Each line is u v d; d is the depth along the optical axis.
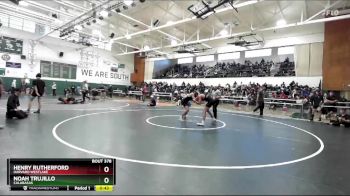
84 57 25.59
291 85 16.77
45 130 5.94
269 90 16.83
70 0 16.02
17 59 20.83
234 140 5.89
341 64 14.48
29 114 8.69
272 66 18.86
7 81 20.23
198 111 13.58
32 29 21.73
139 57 29.47
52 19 17.61
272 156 4.54
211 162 3.99
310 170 3.81
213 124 8.59
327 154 4.92
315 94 12.47
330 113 11.28
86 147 4.57
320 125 9.85
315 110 12.02
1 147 4.28
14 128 5.97
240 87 18.34
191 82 23.80
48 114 8.99
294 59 17.70
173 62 26.94
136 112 11.48
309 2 13.97
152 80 28.00
